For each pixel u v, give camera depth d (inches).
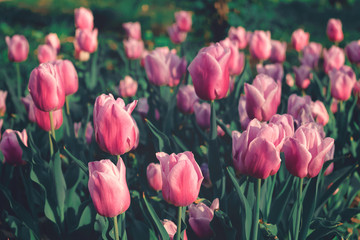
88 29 185.3
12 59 157.9
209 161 88.6
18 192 121.6
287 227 91.2
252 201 81.5
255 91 82.4
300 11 469.4
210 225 79.0
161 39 307.1
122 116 66.4
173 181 60.4
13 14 415.8
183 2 305.3
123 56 204.5
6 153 97.9
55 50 177.3
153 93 131.2
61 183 91.5
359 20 456.1
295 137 69.3
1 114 139.0
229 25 258.1
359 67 166.1
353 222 116.9
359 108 129.2
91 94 173.5
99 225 88.5
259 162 66.0
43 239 110.1
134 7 437.1
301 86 149.0
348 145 125.8
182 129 128.4
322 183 96.6
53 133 87.9
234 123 116.7
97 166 63.3
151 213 70.7
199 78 81.3
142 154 125.6
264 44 156.0
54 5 462.3
